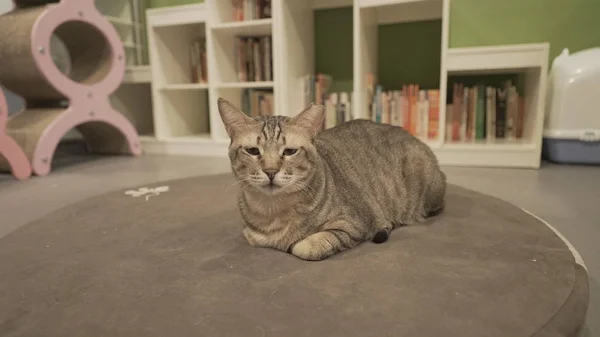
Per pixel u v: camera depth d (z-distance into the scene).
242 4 3.11
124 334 0.84
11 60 2.57
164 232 1.43
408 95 2.85
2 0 3.15
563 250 1.19
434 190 1.53
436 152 2.66
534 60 2.37
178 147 3.31
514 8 2.80
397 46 3.11
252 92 3.25
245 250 1.25
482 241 1.28
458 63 2.50
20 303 0.97
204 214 1.63
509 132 2.85
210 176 2.34
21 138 2.62
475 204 1.66
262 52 3.17
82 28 2.97
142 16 3.63
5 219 1.73
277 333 0.82
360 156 1.46
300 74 3.13
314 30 3.31
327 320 0.86
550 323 0.84
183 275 1.09
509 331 0.81
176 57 3.43
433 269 1.09
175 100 3.46
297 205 1.20
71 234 1.42
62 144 3.73
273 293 0.98
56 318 0.90
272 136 1.17
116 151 3.33
